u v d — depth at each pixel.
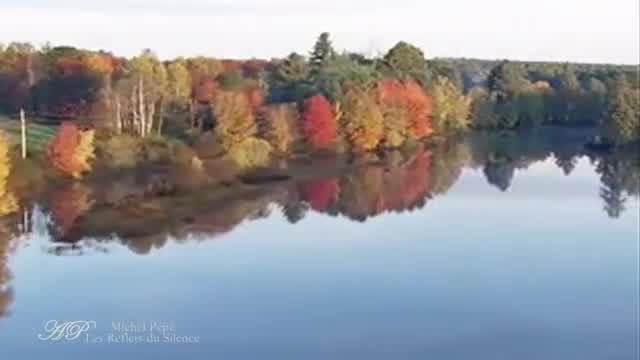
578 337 38.25
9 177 68.88
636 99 134.00
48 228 58.66
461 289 45.41
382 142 115.81
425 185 87.19
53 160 75.75
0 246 53.34
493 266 50.59
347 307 41.97
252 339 37.25
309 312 41.12
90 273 47.19
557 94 178.50
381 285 46.00
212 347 36.22
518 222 65.44
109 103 96.06
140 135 90.88
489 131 159.75
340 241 57.50
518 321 40.34
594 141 139.62
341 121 109.44
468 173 99.06
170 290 44.28
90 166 78.38
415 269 49.69
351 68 129.38
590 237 59.50
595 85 191.62
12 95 120.56
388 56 146.00
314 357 35.41
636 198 78.56
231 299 42.94
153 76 103.38
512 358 35.75
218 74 129.12
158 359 34.75
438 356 35.75
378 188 83.75
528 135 153.50
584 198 78.62
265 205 71.06
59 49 131.00
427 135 131.38
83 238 56.00
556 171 102.50
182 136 95.06
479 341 37.59
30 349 35.41
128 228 59.31
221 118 91.56
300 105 108.19
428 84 142.62
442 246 56.19
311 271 48.91
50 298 42.34
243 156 87.31
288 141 100.44
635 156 121.31
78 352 35.19
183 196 71.94
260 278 47.06
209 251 53.34
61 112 114.75
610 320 40.56
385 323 39.72
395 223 64.81
